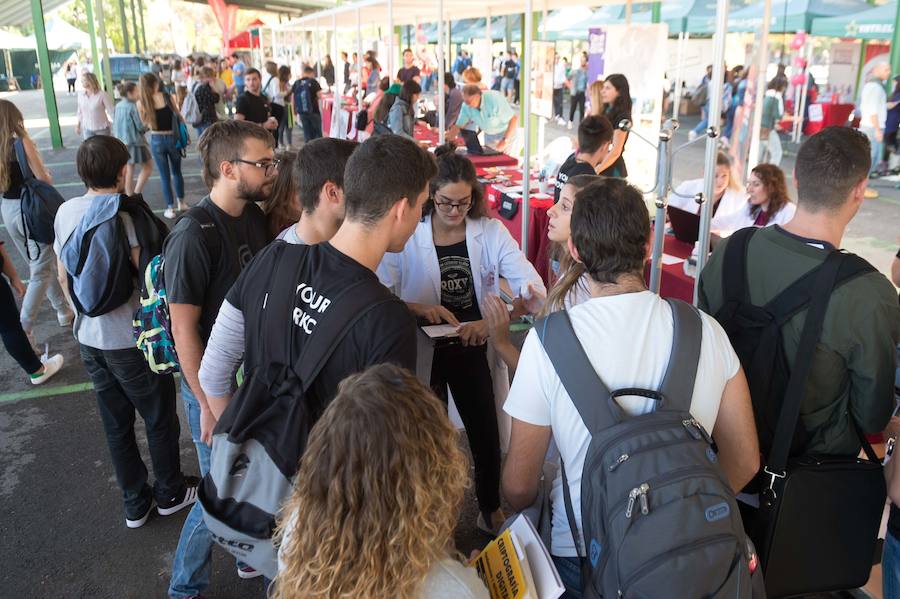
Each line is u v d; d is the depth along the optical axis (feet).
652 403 4.27
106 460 10.80
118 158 7.96
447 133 25.32
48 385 13.30
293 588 3.28
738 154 21.44
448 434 3.39
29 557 8.59
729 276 5.71
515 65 46.73
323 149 5.99
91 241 7.57
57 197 13.57
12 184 13.48
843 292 5.06
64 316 16.11
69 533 9.05
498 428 8.55
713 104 7.81
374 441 3.13
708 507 3.75
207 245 6.48
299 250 4.88
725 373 4.49
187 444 11.37
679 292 11.10
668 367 4.30
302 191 6.04
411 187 4.70
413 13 32.35
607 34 17.07
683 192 12.92
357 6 30.48
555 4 24.45
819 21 30.22
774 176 11.76
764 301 5.44
